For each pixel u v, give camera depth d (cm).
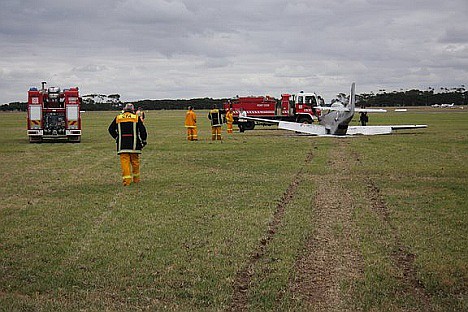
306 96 4606
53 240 876
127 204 1161
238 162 1948
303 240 866
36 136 2978
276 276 701
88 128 4797
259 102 4528
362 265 748
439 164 1864
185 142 2947
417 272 714
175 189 1351
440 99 17912
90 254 796
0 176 1606
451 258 768
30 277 704
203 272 717
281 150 2423
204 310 600
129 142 1412
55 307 604
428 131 3906
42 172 1700
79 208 1124
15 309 594
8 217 1042
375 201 1192
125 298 635
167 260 766
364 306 611
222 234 901
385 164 1866
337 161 1969
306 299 633
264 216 1030
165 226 959
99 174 1648
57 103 3002
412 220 997
